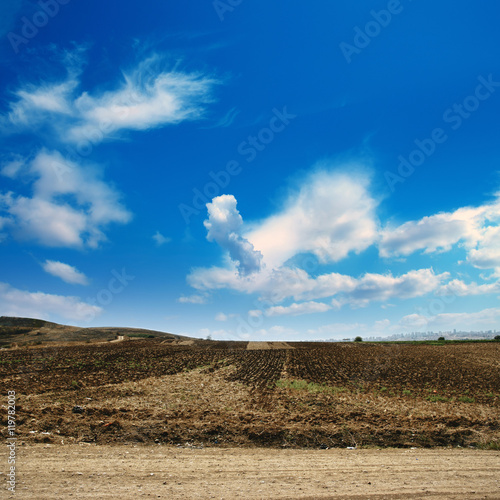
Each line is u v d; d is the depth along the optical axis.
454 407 19.97
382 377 34.09
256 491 6.65
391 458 9.80
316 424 13.57
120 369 35.34
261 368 40.94
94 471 7.54
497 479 7.91
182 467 8.16
